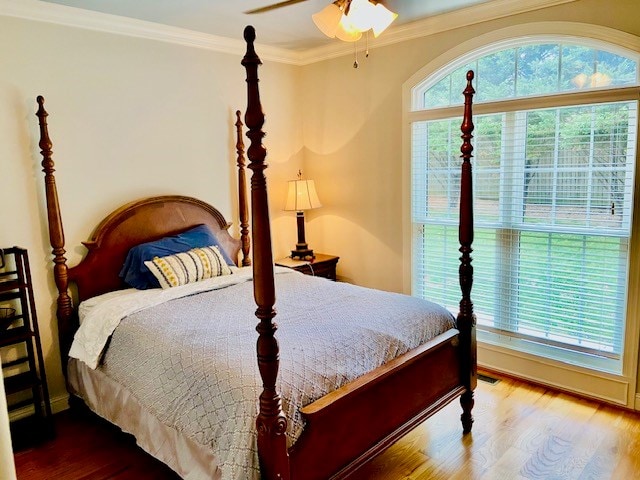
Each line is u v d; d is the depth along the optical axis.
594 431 2.74
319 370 1.97
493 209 3.46
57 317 3.05
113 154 3.30
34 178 2.95
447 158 3.65
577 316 3.16
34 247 2.98
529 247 3.32
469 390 2.74
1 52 2.78
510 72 3.28
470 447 2.62
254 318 2.56
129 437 2.81
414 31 3.59
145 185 3.48
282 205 4.47
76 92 3.09
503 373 3.49
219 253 3.52
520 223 3.34
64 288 3.02
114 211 3.30
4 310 2.86
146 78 3.42
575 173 3.05
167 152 3.59
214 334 2.31
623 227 2.90
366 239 4.23
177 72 3.59
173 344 2.27
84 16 3.05
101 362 2.61
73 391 3.02
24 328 2.80
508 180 3.35
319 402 1.87
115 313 2.70
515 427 2.80
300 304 2.75
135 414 2.36
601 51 2.89
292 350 2.06
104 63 3.20
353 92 4.11
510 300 3.46
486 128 3.41
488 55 3.37
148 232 3.42
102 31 3.17
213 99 3.83
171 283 3.14
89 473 2.51
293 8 3.05
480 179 3.50
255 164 1.60
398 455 2.55
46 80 2.96
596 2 2.79
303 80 4.48
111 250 3.24
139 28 3.32
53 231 2.95
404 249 3.96
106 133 3.25
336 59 4.18
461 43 3.38
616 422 2.83
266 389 1.67
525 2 3.03
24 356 2.99
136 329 2.52
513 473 2.39
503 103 3.26
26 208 2.93
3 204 2.84
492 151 3.40
